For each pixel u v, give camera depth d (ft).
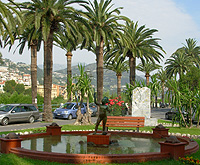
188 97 52.65
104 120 28.04
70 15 70.38
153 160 21.09
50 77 73.67
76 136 34.50
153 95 69.62
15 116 64.28
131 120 39.45
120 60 105.70
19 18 57.16
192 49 171.53
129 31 95.61
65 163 19.86
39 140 30.81
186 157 21.99
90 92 59.57
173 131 46.32
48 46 73.97
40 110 113.91
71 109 86.38
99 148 25.99
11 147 23.02
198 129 50.03
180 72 162.09
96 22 81.25
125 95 73.97
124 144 28.96
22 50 95.50
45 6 68.95
